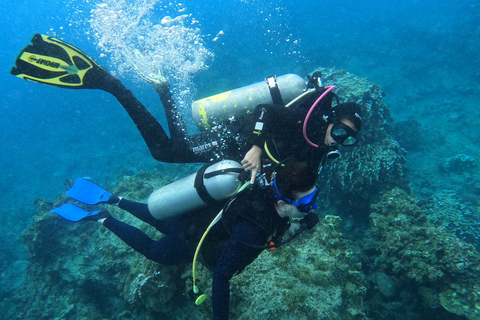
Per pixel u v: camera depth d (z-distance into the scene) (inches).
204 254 82.7
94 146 749.3
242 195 73.6
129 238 107.2
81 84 93.4
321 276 109.6
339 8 1763.0
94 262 210.1
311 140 87.1
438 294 145.6
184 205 88.4
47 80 90.4
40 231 227.9
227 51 1114.7
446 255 146.7
